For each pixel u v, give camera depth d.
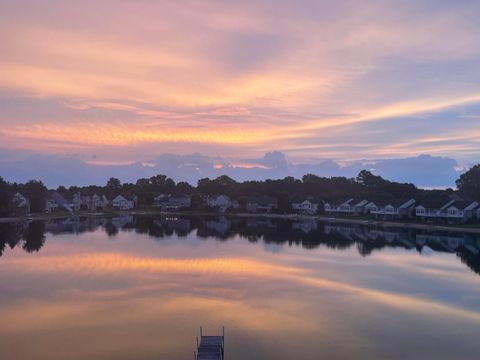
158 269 60.53
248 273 59.16
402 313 41.94
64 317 38.97
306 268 63.81
